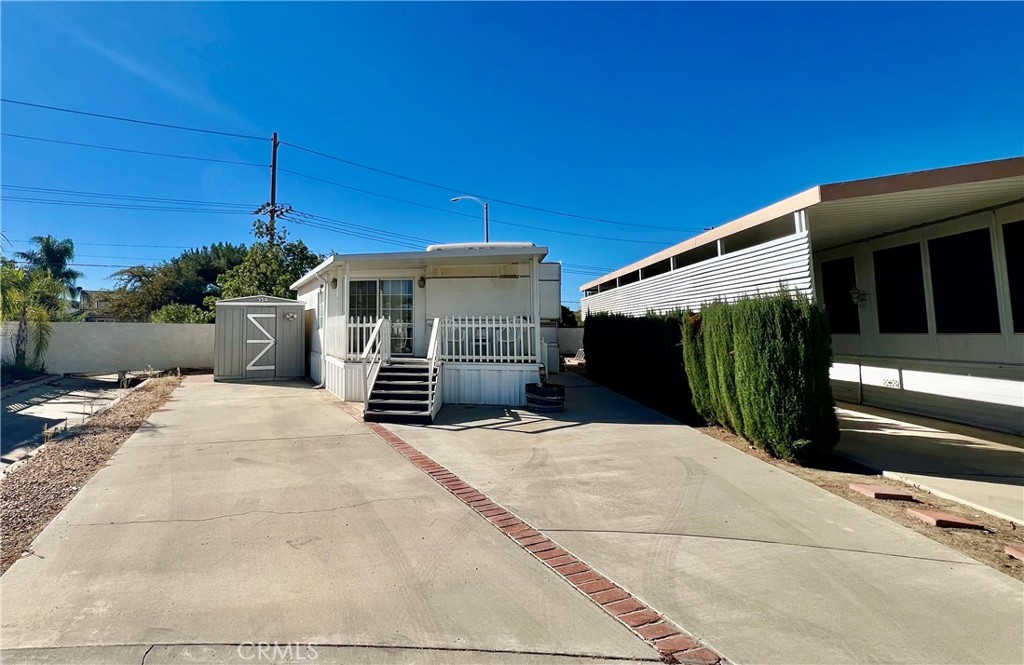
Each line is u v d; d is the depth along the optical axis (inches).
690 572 129.3
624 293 636.7
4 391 473.4
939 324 333.1
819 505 179.8
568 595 117.7
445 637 100.9
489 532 155.1
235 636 101.0
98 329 652.1
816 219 310.5
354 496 187.6
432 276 461.4
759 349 245.8
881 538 150.8
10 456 245.6
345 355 415.2
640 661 93.6
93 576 125.6
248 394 457.1
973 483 201.2
